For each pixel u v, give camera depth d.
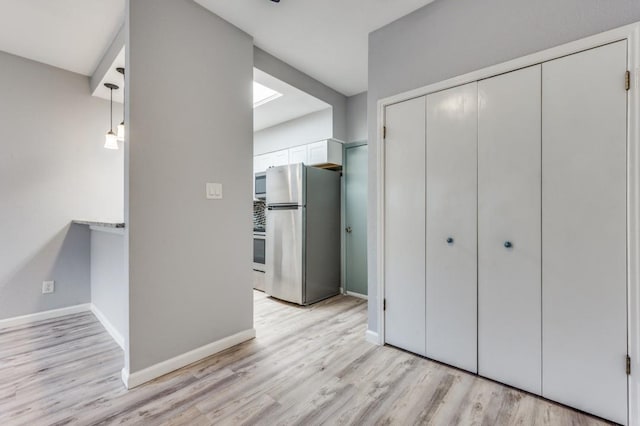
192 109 2.01
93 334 2.47
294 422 1.45
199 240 2.06
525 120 1.68
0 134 2.59
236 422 1.45
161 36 1.85
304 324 2.75
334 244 3.78
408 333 2.19
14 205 2.67
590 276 1.50
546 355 1.62
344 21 2.23
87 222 2.57
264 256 3.94
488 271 1.82
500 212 1.77
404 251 2.20
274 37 2.44
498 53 1.77
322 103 3.39
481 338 1.85
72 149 2.96
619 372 1.42
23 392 1.67
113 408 1.54
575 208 1.53
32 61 2.74
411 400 1.62
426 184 2.08
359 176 3.68
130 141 1.72
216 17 2.15
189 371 1.90
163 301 1.87
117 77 2.70
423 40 2.08
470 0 1.88
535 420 1.47
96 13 2.11
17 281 2.69
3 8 2.04
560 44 1.57
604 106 1.46
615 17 1.43
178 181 1.94
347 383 1.78
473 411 1.53
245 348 2.23
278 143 4.12
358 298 3.66
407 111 2.17
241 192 2.33
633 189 1.38
